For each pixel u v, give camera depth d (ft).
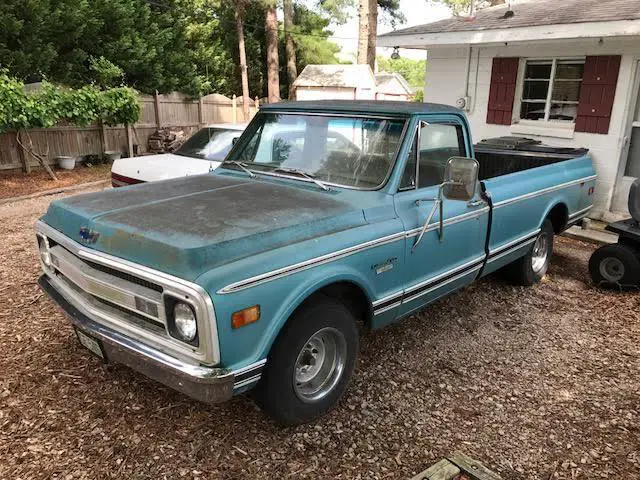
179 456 9.80
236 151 14.83
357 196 11.84
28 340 13.88
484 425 11.07
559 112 27.53
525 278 18.67
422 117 12.64
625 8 23.49
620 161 25.45
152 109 54.54
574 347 14.69
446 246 13.51
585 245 24.67
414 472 9.62
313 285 9.75
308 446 10.23
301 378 10.58
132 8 60.23
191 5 79.30
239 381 8.80
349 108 13.10
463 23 28.96
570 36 23.32
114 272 9.41
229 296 8.44
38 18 47.42
